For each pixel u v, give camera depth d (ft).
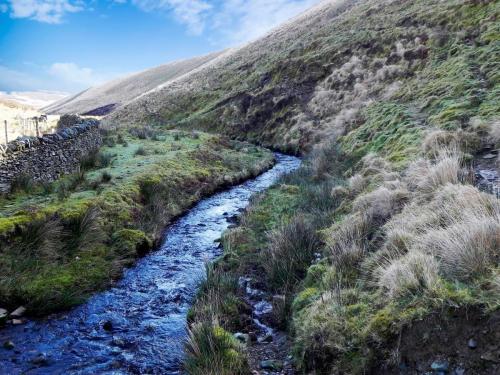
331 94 86.12
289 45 146.72
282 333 18.08
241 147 81.66
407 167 31.12
